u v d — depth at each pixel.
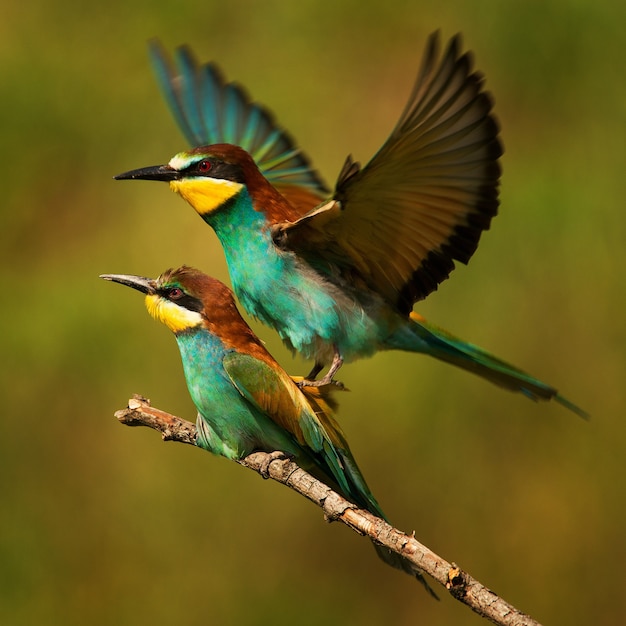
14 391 11.61
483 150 6.77
